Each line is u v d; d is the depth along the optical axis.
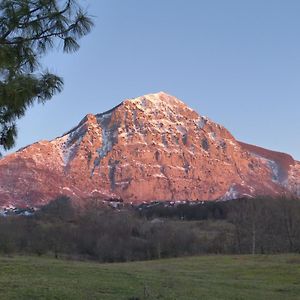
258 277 33.97
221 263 46.97
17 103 8.84
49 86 9.35
